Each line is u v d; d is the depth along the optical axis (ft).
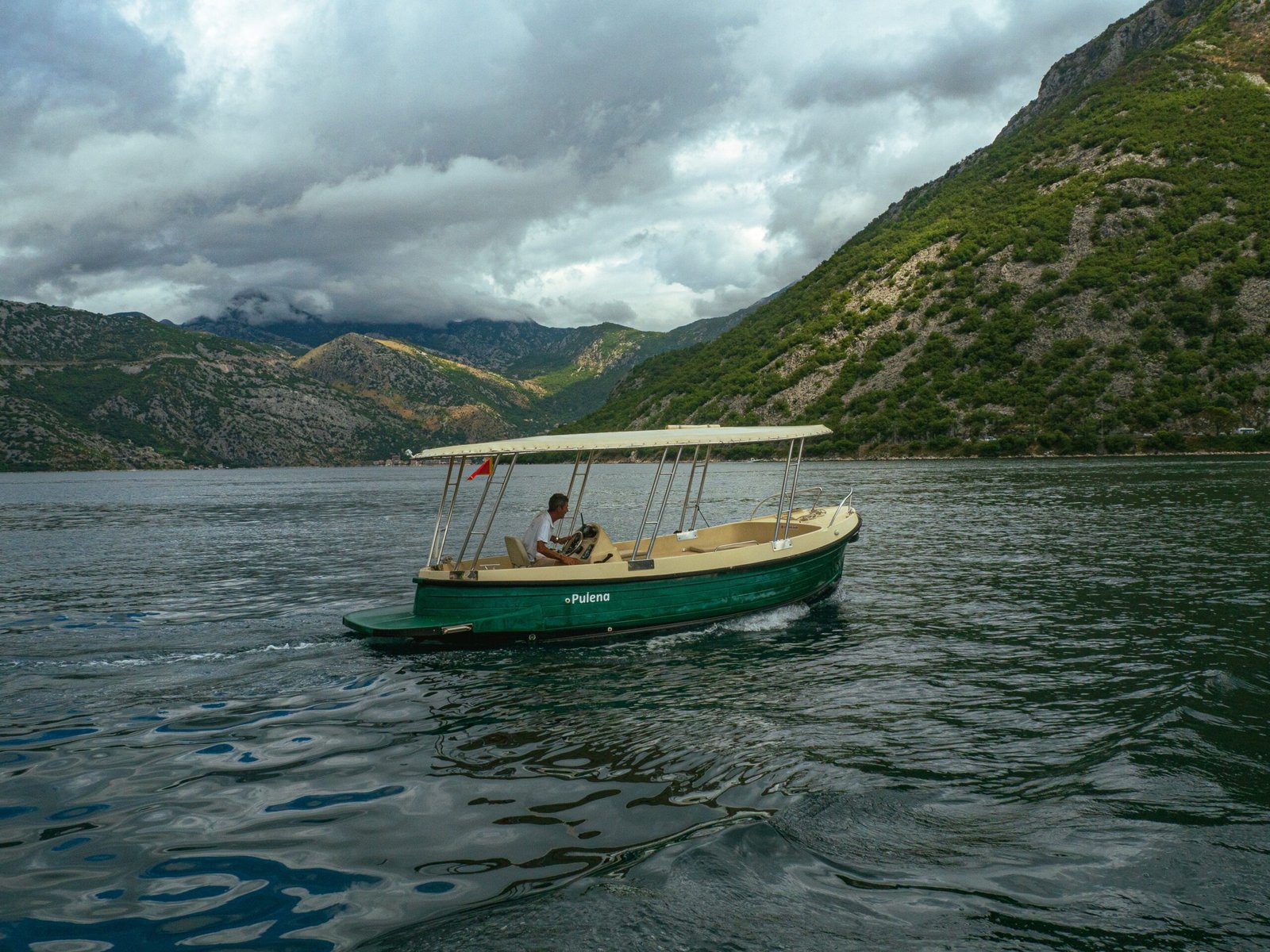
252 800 21.83
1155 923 15.06
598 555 42.16
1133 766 22.65
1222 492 131.54
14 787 23.08
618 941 14.60
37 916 16.01
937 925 15.07
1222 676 30.89
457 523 120.78
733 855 17.85
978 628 41.50
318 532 111.34
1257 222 490.49
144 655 39.14
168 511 174.70
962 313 540.93
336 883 17.13
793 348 634.02
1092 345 459.32
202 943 14.87
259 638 42.73
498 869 17.54
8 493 299.58
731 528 53.57
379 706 30.48
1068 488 153.28
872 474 261.65
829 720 27.73
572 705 29.99
